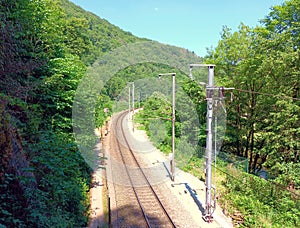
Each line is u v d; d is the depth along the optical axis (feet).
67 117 38.47
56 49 42.37
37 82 32.12
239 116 58.29
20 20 33.22
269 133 44.27
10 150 19.77
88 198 32.68
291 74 45.93
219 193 39.50
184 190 39.91
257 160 60.49
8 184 18.69
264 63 46.11
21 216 17.83
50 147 26.68
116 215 29.89
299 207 33.17
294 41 46.96
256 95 53.26
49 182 23.40
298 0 47.32
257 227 29.37
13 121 23.61
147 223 28.50
